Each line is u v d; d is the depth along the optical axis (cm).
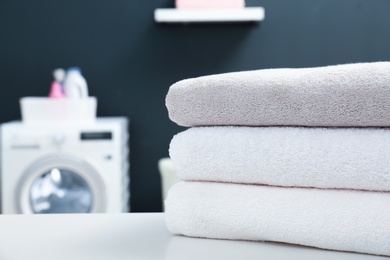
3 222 60
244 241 55
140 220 62
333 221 51
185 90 56
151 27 317
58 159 256
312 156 52
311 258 48
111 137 262
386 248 49
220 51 315
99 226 58
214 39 315
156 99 320
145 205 323
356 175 51
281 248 52
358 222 50
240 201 55
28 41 317
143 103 320
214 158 56
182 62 317
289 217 52
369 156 50
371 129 51
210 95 55
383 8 310
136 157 322
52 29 317
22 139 258
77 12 317
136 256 47
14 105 319
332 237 51
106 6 317
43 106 276
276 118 54
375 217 49
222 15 284
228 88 54
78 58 318
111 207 262
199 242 54
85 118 280
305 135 53
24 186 257
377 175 50
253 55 314
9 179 258
